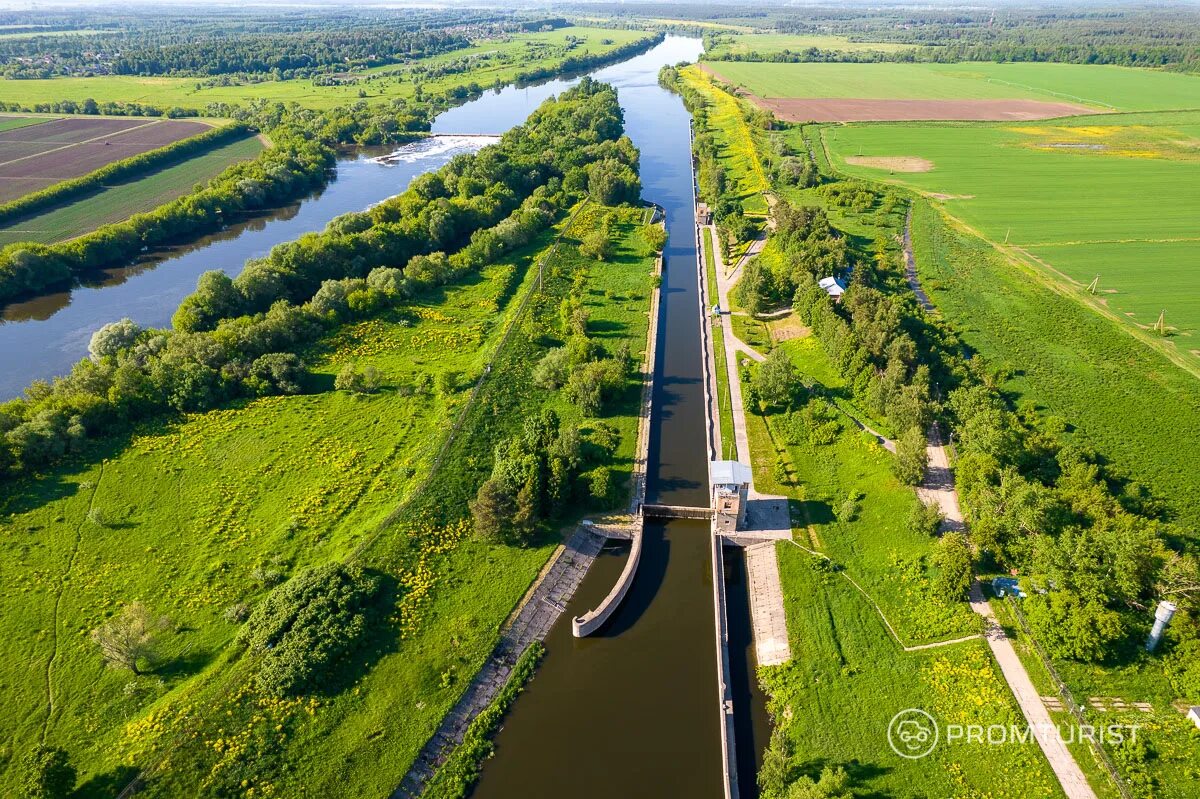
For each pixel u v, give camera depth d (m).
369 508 89.69
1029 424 105.44
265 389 112.12
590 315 145.38
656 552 89.38
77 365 110.81
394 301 143.88
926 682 68.00
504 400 113.19
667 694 71.69
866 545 85.69
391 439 103.25
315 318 132.00
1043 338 131.88
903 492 90.62
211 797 58.53
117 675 67.44
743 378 122.62
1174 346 128.88
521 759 65.19
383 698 67.69
